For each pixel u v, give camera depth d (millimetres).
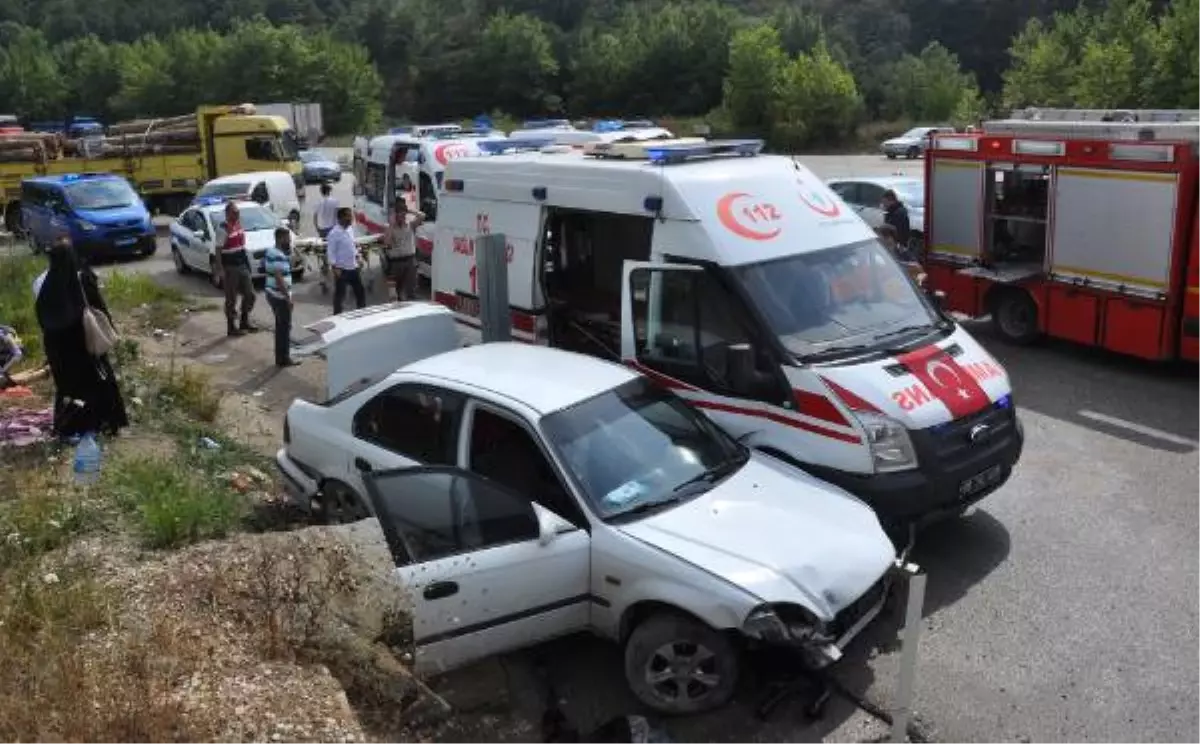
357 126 87562
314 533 5969
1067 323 11898
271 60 87938
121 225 22047
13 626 5281
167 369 12164
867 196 17938
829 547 5492
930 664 5852
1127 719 5332
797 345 7027
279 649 5090
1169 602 6469
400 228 14742
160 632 5113
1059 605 6469
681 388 7477
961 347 7438
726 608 5074
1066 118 13562
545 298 9078
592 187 8289
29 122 100312
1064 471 8680
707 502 5855
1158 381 11148
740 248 7355
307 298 17250
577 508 5723
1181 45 41531
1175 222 10555
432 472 5797
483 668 5773
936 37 97750
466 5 113312
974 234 12938
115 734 4250
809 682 5613
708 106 83938
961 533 7535
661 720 5367
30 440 8852
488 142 16406
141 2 129500
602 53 89312
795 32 82000
